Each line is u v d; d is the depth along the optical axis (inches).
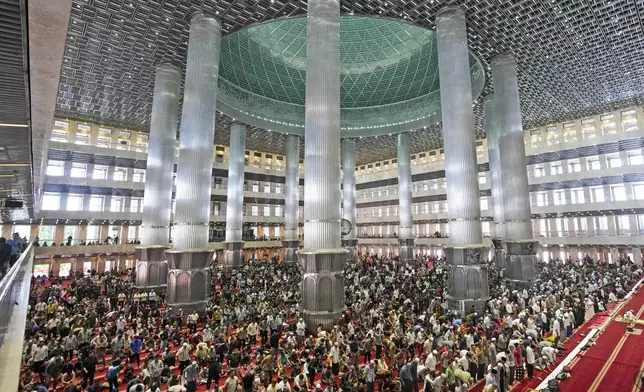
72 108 1115.3
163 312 581.9
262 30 1074.7
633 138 1055.0
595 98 1052.5
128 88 975.6
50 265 1083.9
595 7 652.1
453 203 634.8
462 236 620.1
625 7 647.8
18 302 320.5
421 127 1339.8
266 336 473.4
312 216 545.0
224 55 1080.8
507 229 807.1
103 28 717.3
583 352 429.1
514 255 781.9
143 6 655.1
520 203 791.7
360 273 983.6
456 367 348.2
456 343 406.3
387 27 1118.4
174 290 588.1
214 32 675.4
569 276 837.2
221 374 379.2
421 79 1268.5
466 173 626.2
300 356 388.2
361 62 1263.5
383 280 851.4
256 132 1412.4
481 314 578.2
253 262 1315.2
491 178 1026.1
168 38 752.3
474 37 765.3
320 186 545.6
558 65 860.6
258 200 1665.8
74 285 834.2
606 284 743.7
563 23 703.1
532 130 1343.5
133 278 914.1
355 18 1092.5
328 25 573.9
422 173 1641.2
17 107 282.2
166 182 812.0
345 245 1401.3
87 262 1157.1
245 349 403.9
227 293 708.7
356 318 555.5
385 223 1852.9
